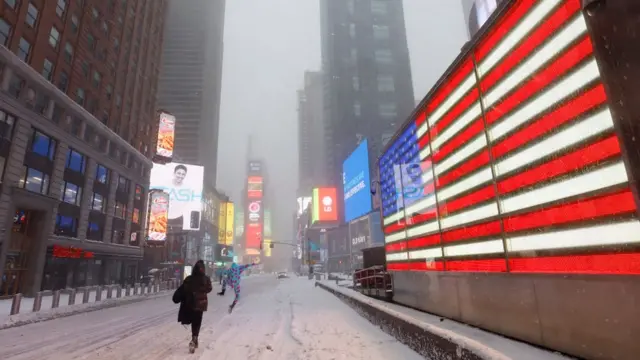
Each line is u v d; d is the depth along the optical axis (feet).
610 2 11.76
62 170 95.55
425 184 32.45
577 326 15.24
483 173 22.90
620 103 11.32
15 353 23.59
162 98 385.70
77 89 106.73
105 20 123.44
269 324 33.30
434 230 30.42
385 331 26.58
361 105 353.31
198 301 22.88
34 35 89.30
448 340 15.92
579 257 15.37
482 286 22.71
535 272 17.89
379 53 375.66
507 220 20.33
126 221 133.69
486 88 22.43
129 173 135.64
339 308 44.32
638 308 12.70
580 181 15.31
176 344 25.27
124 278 132.77
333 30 379.96
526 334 18.44
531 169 18.37
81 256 101.81
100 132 114.93
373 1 394.93
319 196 311.68
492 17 21.06
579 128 15.35
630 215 13.07
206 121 402.31
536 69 17.98
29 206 82.64
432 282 30.45
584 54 15.05
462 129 25.59
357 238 240.94
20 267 82.43
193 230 230.89
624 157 11.30
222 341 25.66
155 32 171.01
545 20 17.33
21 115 81.15
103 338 28.35
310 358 19.83
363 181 226.58
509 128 20.12
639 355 12.53
